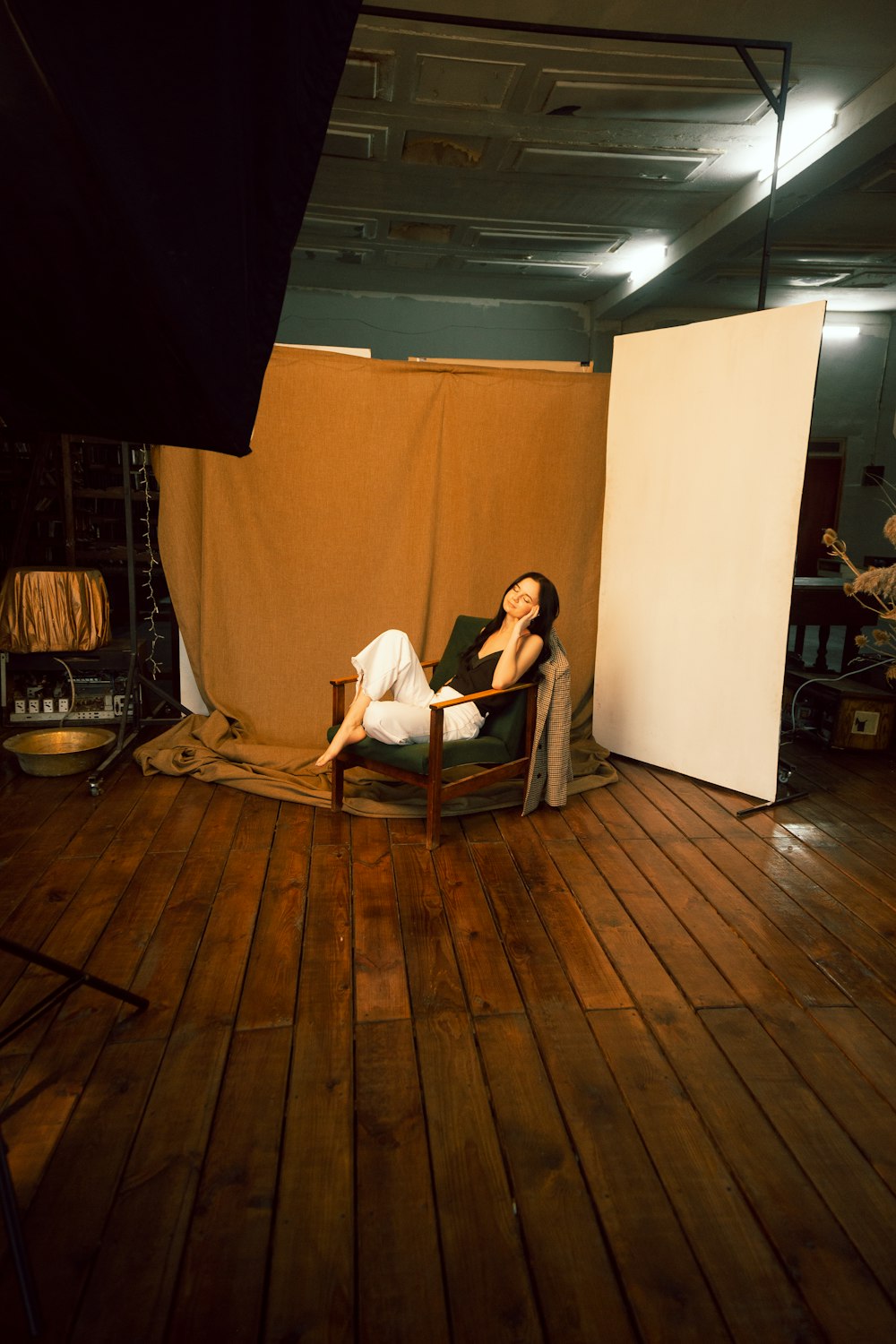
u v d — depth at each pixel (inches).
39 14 28.1
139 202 33.6
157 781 144.0
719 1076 72.1
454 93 192.5
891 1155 63.7
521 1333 48.9
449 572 159.8
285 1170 60.5
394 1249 54.3
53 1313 49.4
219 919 97.0
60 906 99.0
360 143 217.8
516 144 218.5
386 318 383.9
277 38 36.3
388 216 273.4
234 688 158.2
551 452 158.6
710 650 143.5
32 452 202.4
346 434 151.3
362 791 138.6
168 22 31.6
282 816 130.0
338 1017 79.0
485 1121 66.1
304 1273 52.4
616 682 161.0
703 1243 55.4
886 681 199.3
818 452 398.3
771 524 130.9
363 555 156.3
